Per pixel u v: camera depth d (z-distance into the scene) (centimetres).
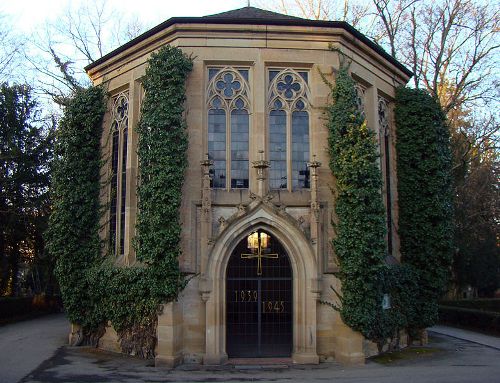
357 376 1380
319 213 1627
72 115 1966
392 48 3172
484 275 3778
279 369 1472
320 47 1730
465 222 3375
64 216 1894
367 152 1606
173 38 1717
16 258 3262
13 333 2275
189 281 1583
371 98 1928
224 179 1677
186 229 1600
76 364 1538
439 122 2047
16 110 3216
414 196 1981
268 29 1708
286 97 1734
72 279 1869
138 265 1683
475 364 1584
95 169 1962
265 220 1600
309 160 1706
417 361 1633
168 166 1573
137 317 1650
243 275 1628
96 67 2045
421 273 1964
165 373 1413
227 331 1602
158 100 1614
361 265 1556
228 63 1711
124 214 1888
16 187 3086
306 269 1593
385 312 1739
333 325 1602
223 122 1709
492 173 3528
